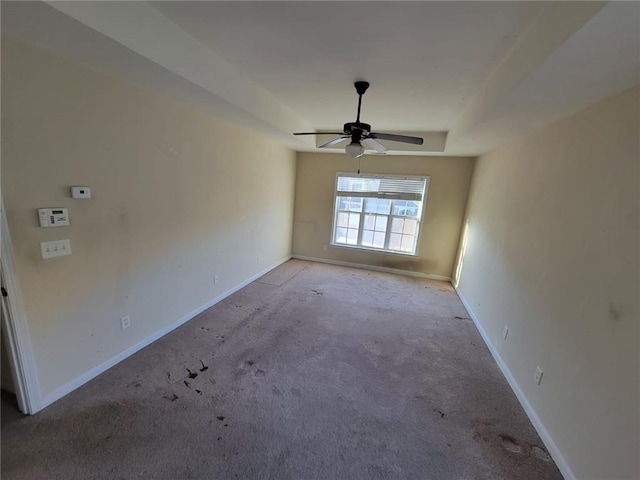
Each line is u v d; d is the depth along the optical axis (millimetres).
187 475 1543
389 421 1996
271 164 4699
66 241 1914
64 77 1768
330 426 1921
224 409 2004
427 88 2602
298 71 2441
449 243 5188
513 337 2527
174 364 2455
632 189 1427
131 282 2451
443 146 4301
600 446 1439
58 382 1979
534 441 1901
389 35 1789
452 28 1663
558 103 1889
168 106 2566
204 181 3184
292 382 2328
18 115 1586
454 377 2525
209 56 2199
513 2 1393
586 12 1077
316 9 1574
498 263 3109
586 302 1670
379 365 2633
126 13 1567
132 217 2379
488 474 1657
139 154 2359
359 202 5672
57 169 1803
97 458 1598
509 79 1823
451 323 3580
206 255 3404
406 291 4609
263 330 3121
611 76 1443
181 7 1671
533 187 2525
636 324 1318
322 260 6020
